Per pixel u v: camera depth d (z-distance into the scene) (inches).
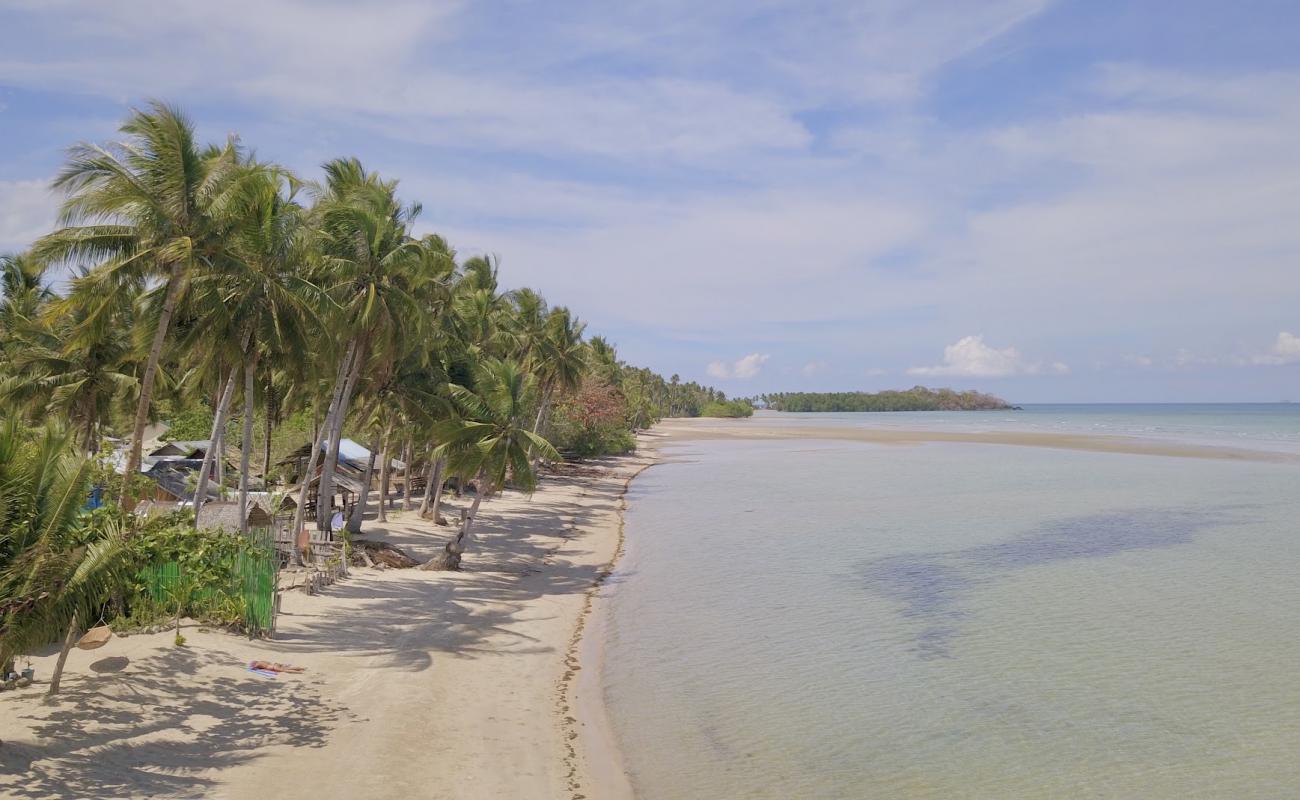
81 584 512.4
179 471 1678.2
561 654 833.5
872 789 544.7
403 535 1498.5
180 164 856.9
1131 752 599.8
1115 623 934.4
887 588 1122.7
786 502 2071.9
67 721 549.3
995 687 737.6
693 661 816.3
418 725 617.0
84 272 882.1
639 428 6461.6
